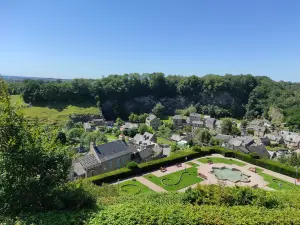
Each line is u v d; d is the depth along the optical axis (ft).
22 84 340.18
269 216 38.32
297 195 52.26
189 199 49.16
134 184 97.19
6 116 35.58
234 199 46.96
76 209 38.99
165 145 206.49
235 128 289.94
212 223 35.91
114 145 145.59
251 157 122.62
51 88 348.38
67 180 44.16
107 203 48.83
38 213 36.55
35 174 37.22
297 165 135.85
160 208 38.73
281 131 294.46
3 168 34.55
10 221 34.40
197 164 119.96
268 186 94.99
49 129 43.96
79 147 212.84
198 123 324.80
